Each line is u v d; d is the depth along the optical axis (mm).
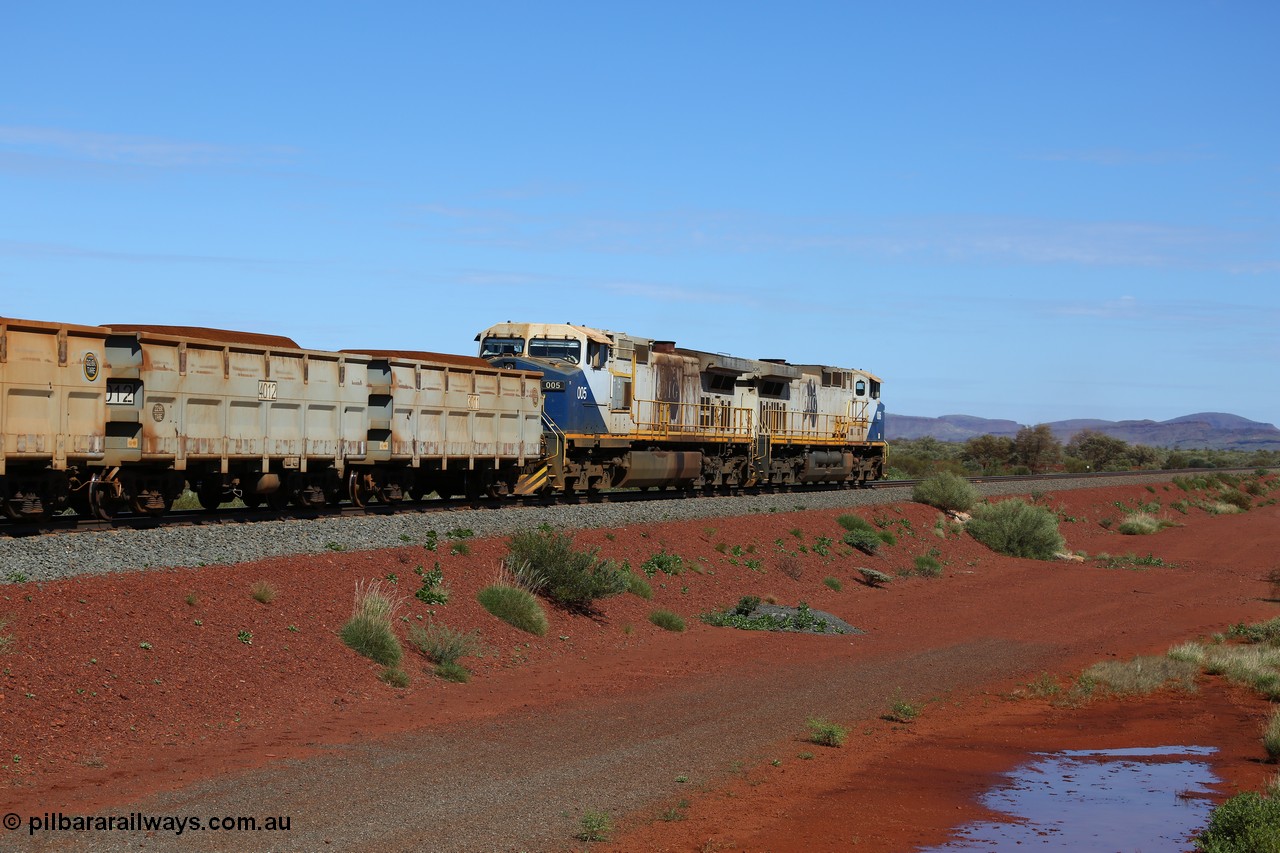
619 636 23844
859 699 20234
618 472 37406
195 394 22328
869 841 11758
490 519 26625
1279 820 11828
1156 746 17484
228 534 20844
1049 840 12102
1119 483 74375
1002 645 27500
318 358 25281
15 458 19000
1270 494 88438
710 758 15125
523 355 35344
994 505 50094
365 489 27516
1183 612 34375
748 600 28125
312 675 16688
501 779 13352
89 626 15148
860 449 56625
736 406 44906
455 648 19469
